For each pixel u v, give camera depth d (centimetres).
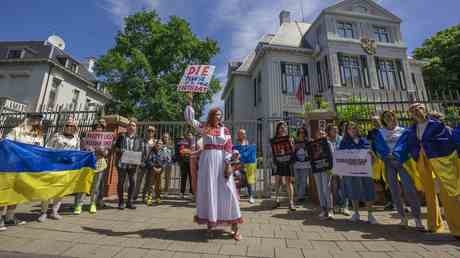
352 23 1964
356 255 297
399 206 424
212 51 2228
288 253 301
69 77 2619
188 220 458
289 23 2436
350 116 705
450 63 2583
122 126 772
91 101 2944
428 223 397
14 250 292
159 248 309
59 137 515
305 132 679
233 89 2456
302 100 1264
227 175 355
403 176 417
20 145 415
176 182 872
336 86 1764
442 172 370
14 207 411
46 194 430
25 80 2350
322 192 511
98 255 284
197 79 433
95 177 524
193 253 295
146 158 619
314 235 377
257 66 2222
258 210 564
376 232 394
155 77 1977
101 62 1955
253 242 340
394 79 1897
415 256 294
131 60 1980
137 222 436
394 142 458
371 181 455
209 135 374
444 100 646
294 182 699
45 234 357
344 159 484
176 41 2102
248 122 806
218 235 369
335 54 1830
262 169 788
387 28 2011
